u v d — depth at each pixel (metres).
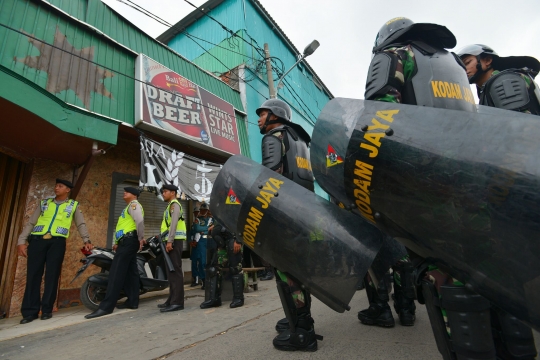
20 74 3.57
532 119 0.71
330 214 1.25
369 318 2.44
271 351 1.89
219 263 3.68
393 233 0.92
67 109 4.07
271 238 1.32
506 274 0.70
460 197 0.73
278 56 11.00
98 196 5.19
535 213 0.64
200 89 6.62
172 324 2.85
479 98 1.91
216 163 6.69
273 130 2.12
